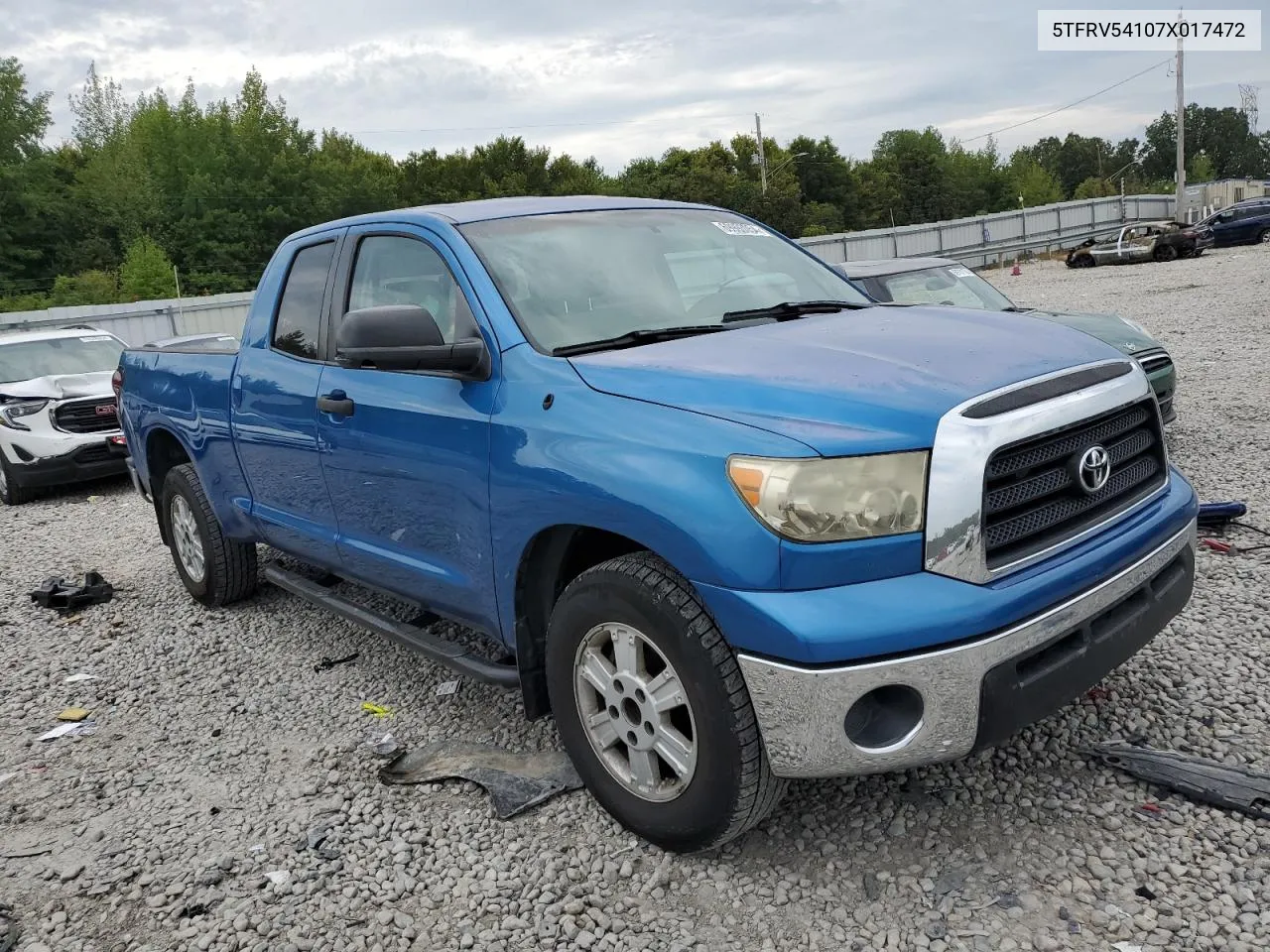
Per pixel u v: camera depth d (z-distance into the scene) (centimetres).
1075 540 279
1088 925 258
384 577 409
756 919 274
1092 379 292
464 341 339
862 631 246
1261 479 646
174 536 609
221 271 6581
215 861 330
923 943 258
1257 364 1084
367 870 317
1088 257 3394
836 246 4166
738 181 8912
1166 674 386
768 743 262
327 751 400
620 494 279
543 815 336
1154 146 15188
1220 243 3416
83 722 458
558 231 386
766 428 263
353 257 423
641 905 286
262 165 6888
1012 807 311
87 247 6209
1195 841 287
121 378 642
